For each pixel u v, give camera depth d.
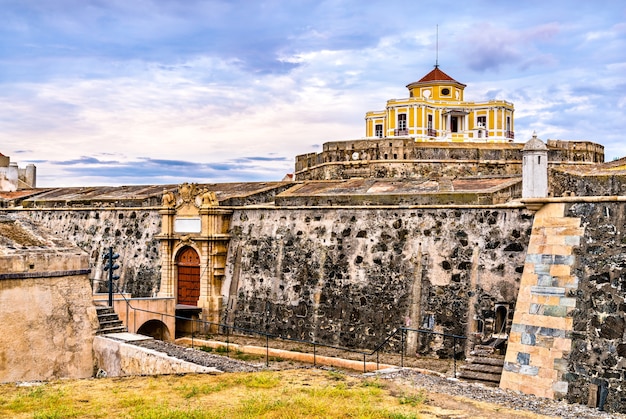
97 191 53.91
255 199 41.16
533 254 23.61
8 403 19.00
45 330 26.55
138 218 44.12
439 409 18.61
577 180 26.50
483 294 29.06
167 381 21.50
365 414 17.58
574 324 22.11
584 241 22.55
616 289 21.48
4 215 30.23
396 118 71.00
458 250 30.20
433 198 32.19
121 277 43.69
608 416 19.06
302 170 55.53
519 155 48.59
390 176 48.25
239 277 38.06
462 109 72.69
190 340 35.84
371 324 32.19
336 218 34.66
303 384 21.06
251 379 21.47
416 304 30.89
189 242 39.22
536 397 21.20
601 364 21.23
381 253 32.56
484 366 25.41
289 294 35.59
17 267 26.02
